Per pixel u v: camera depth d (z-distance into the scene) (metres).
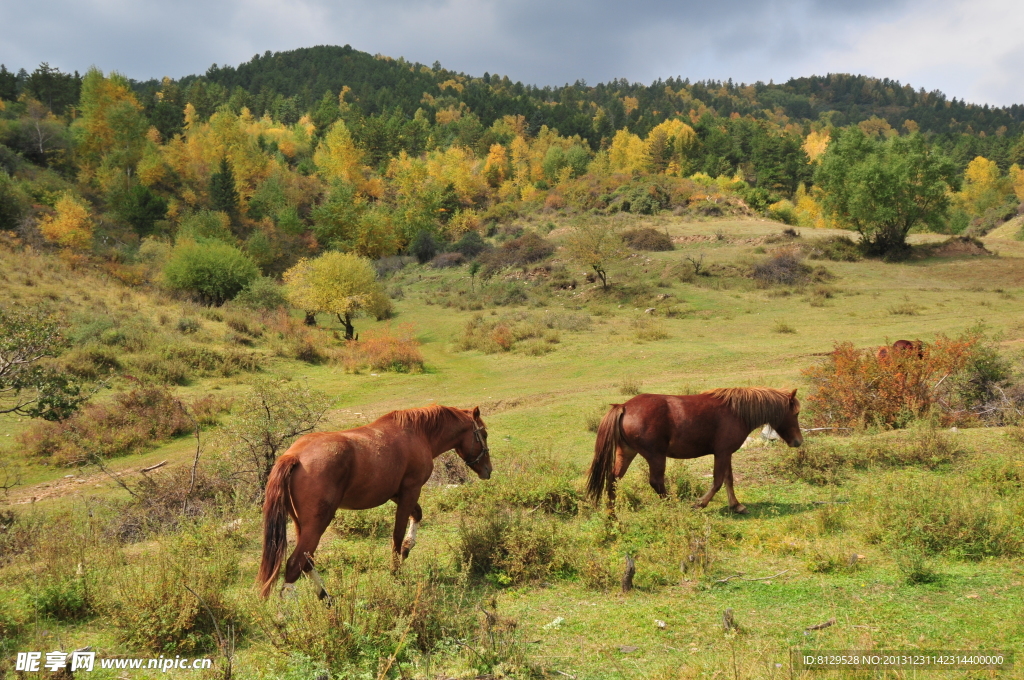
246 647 5.20
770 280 49.34
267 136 161.38
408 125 178.62
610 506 8.43
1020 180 142.50
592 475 8.52
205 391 27.78
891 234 56.03
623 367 30.30
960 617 5.45
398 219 99.19
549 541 7.21
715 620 5.70
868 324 35.12
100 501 13.79
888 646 5.02
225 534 8.02
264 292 48.59
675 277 52.44
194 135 119.81
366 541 7.99
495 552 7.05
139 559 7.15
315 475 5.59
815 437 12.38
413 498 6.59
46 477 18.14
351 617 5.08
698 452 8.71
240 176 111.75
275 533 5.32
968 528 6.97
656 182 97.50
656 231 65.38
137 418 22.03
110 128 100.00
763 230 70.31
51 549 7.14
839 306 41.31
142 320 35.19
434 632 5.25
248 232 94.81
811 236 64.06
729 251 60.66
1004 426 12.45
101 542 7.79
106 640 5.29
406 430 6.62
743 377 24.28
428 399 27.06
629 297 49.12
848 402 13.36
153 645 5.17
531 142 178.75
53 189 81.38
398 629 4.94
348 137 126.31
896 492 8.78
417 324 50.66
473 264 71.25
